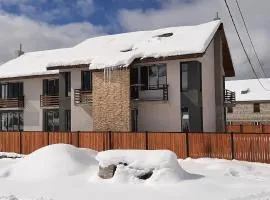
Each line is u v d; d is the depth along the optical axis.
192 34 28.45
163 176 12.88
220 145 20.23
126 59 26.95
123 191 11.66
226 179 13.32
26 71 36.53
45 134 25.33
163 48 26.95
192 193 11.06
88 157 16.23
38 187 12.59
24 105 36.81
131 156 13.77
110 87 27.38
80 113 30.48
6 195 11.30
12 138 26.48
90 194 11.31
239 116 59.78
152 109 27.47
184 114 26.48
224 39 31.56
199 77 26.09
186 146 21.02
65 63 30.59
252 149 19.45
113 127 27.09
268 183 12.50
